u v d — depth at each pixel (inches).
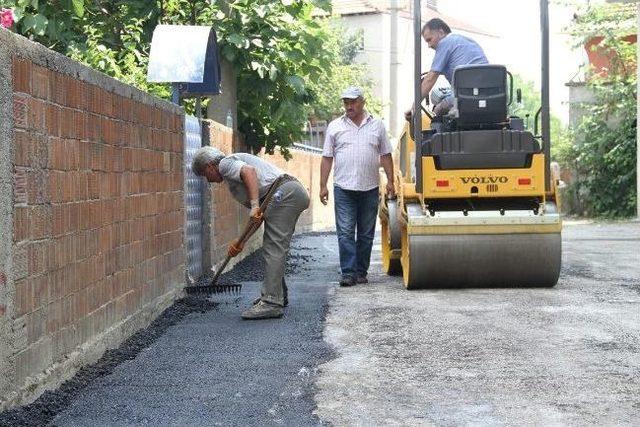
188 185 465.1
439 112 471.2
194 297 428.1
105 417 226.7
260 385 256.8
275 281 370.9
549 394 241.8
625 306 384.5
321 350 303.0
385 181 553.0
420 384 255.0
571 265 555.8
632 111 1169.4
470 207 458.9
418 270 438.3
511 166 438.6
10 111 222.8
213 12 602.2
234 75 609.9
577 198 1230.3
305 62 629.0
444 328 337.4
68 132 268.7
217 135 542.6
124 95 333.1
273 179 375.6
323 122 1855.3
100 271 301.6
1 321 217.9
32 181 238.5
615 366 271.9
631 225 993.5
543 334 322.3
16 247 226.8
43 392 243.9
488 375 263.6
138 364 286.4
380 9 2891.2
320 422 219.9
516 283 446.0
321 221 1148.5
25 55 233.9
